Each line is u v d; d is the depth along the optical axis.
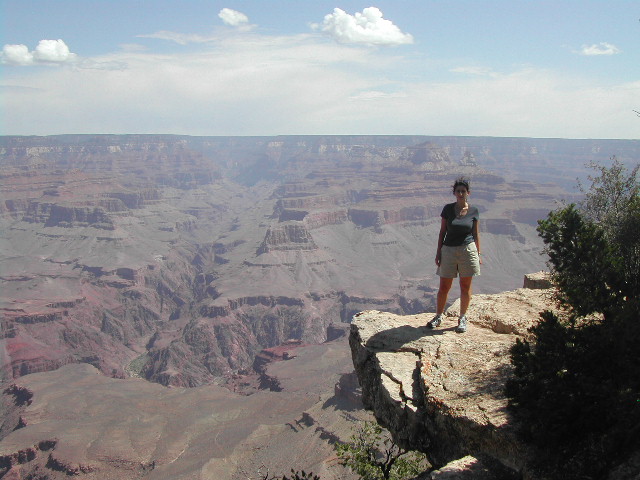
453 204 10.45
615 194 13.46
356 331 11.30
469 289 10.48
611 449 6.16
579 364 7.14
